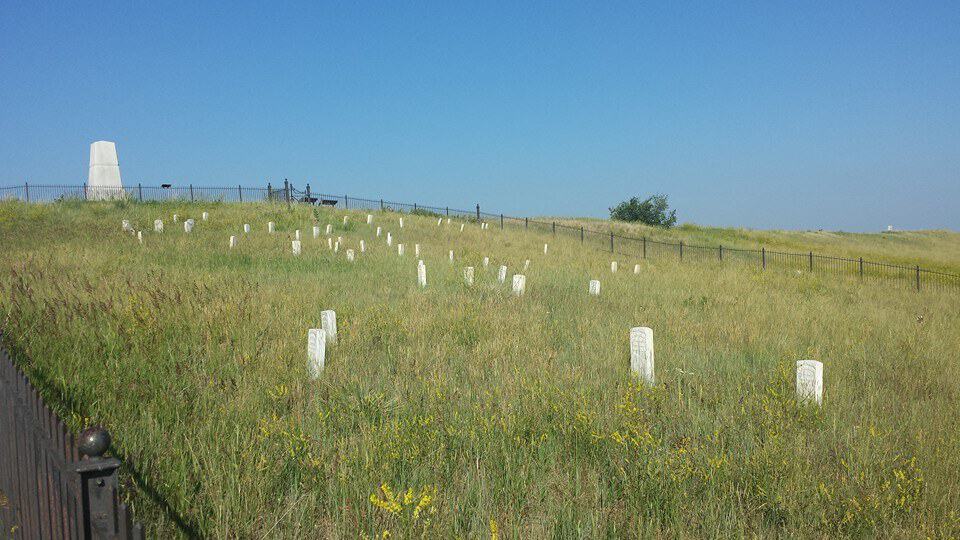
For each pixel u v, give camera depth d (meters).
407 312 11.36
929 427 6.37
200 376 6.99
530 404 6.34
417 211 47.28
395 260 20.17
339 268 17.77
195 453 4.88
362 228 32.69
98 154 35.06
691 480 4.87
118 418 5.56
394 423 5.51
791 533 4.29
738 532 4.20
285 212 34.47
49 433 3.29
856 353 10.05
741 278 22.86
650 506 4.51
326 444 5.31
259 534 4.07
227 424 5.62
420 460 5.06
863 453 5.36
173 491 4.33
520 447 5.49
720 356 9.38
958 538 4.22
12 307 8.89
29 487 3.65
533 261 24.36
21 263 13.85
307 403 6.40
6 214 26.42
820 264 35.31
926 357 9.84
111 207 31.08
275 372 7.34
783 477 4.80
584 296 15.06
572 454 5.41
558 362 8.30
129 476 4.39
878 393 7.61
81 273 13.08
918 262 41.66
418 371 7.63
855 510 4.41
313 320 10.12
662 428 5.98
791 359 9.23
